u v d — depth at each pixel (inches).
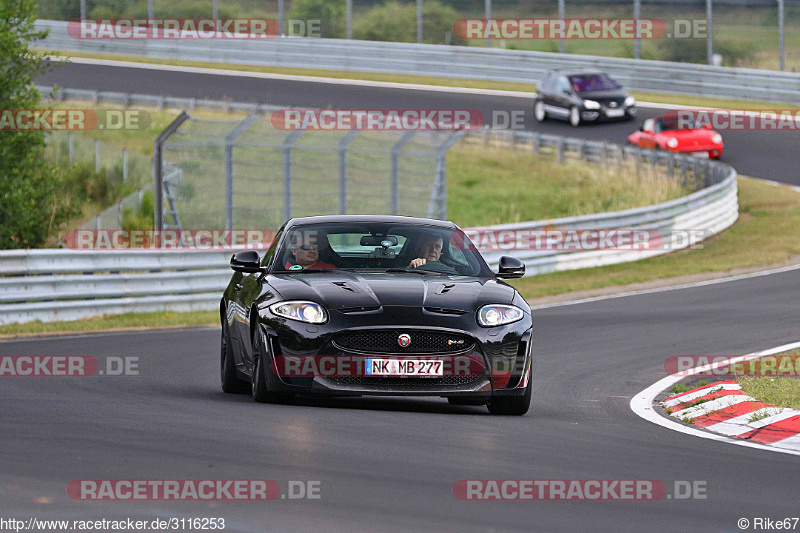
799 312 2386.8
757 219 4163.4
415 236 1314.0
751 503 772.0
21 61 3029.0
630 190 4702.3
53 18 7416.3
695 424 1181.1
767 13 6712.6
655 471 876.0
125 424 1010.7
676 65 5885.8
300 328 1125.7
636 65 5994.1
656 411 1278.3
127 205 4180.6
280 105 5649.6
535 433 1048.2
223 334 1393.9
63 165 4621.1
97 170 4616.1
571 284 3051.2
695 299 2674.7
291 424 1023.0
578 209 4581.7
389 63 6555.1
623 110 5334.6
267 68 6776.6
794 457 963.3
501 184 4982.8
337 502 729.0
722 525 708.7
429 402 1305.4
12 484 758.5
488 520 697.6
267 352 1141.1
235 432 972.6
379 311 1128.8
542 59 6190.9
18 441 914.7
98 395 1241.4
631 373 1625.2
